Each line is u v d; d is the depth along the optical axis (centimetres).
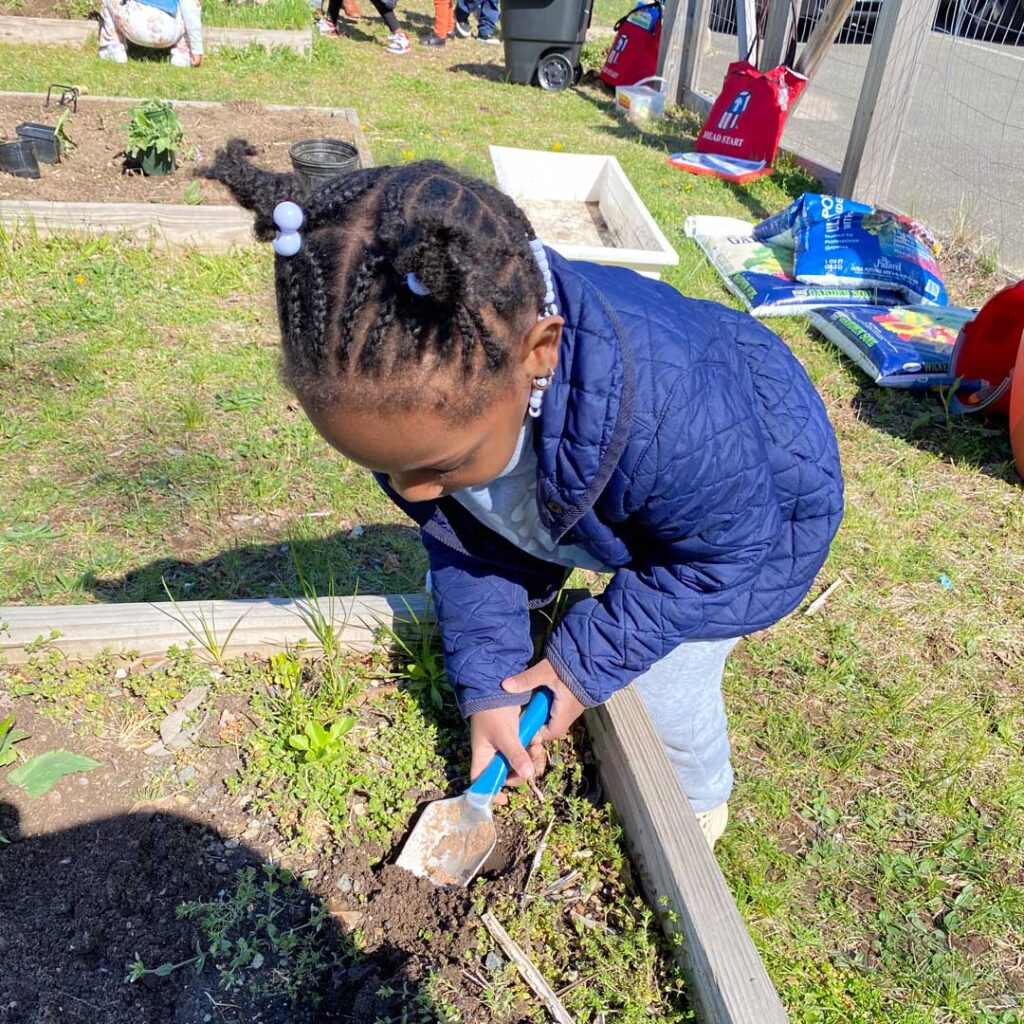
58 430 326
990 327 401
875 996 189
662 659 181
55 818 178
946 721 255
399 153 639
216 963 162
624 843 178
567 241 534
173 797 183
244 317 412
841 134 764
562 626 165
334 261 110
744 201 648
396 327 109
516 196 577
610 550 156
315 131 662
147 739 192
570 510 143
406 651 212
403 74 914
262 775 186
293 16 966
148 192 513
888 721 254
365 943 165
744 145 703
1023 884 217
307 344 113
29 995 155
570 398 132
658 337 136
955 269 539
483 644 177
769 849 216
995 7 610
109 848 174
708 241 539
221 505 300
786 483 164
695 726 192
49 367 359
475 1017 154
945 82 644
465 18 1152
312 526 296
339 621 211
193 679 202
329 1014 156
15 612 203
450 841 177
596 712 192
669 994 155
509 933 165
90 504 294
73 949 161
